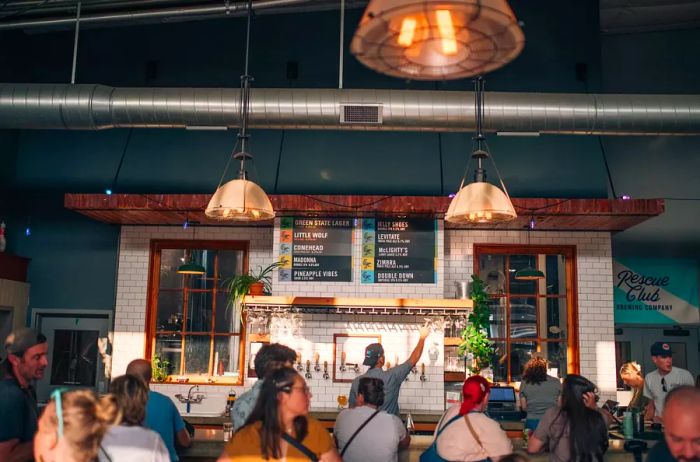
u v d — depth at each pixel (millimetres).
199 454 5180
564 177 8977
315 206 7926
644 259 9297
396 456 4152
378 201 7871
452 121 6777
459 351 8195
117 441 2963
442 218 8406
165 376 8688
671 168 9391
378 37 2455
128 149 9242
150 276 8906
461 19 2363
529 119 6766
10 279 8625
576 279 8703
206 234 8945
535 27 9328
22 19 8336
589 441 4094
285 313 8250
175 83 9352
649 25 9586
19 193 9242
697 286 9258
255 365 3898
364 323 8266
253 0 8211
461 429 4012
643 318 9211
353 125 6797
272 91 6805
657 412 6520
